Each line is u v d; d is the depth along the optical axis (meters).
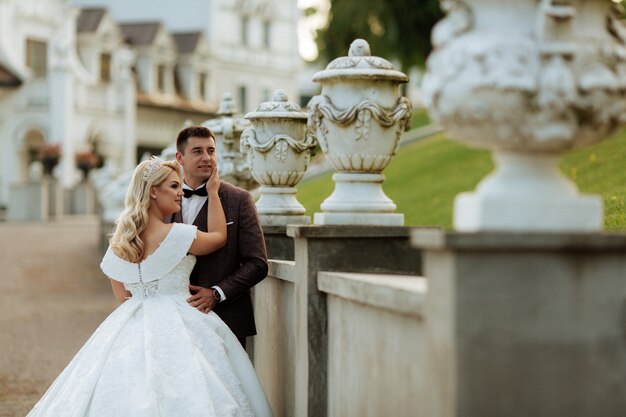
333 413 5.80
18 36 61.22
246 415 6.51
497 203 3.80
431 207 18.83
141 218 6.64
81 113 61.69
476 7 3.80
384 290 4.70
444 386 3.78
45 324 15.85
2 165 61.09
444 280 3.77
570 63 3.70
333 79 5.86
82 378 6.36
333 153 5.90
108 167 41.00
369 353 5.13
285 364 6.99
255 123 8.01
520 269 3.71
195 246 6.72
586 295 3.74
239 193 7.07
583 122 3.75
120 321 6.54
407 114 5.87
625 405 3.77
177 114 73.19
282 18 86.12
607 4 3.80
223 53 79.94
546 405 3.73
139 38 71.81
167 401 6.23
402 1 42.44
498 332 3.70
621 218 10.43
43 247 31.53
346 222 5.89
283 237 7.93
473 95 3.67
